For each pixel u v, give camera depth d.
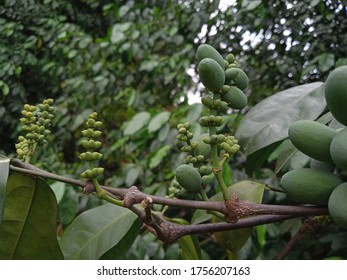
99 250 0.24
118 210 0.25
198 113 0.60
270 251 0.59
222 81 0.17
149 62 0.83
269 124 0.24
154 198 0.17
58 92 1.10
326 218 0.21
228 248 0.25
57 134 0.96
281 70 0.66
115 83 0.95
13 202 0.22
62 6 1.10
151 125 0.60
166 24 0.90
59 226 0.55
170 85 0.89
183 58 0.85
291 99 0.24
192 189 0.17
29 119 0.21
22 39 1.06
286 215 0.17
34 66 1.07
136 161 0.70
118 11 0.96
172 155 0.66
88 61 0.97
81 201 0.59
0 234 0.22
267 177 0.56
